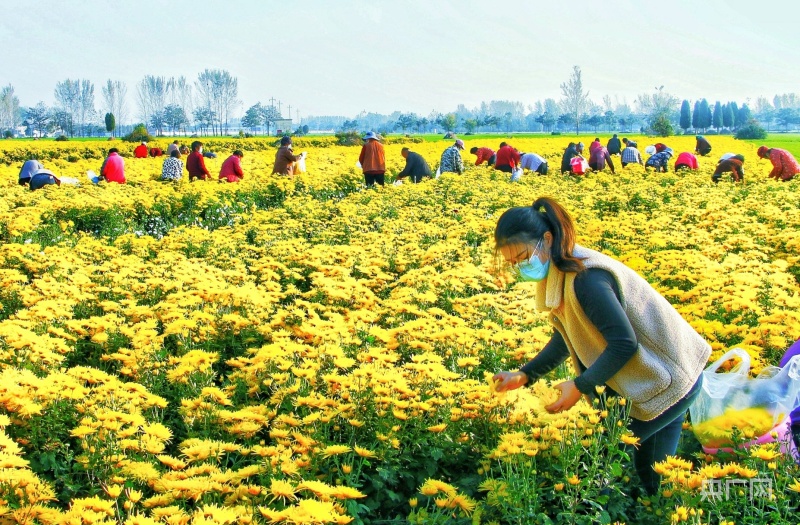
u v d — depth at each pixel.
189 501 3.18
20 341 4.70
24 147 41.81
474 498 3.45
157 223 13.08
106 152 40.69
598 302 3.08
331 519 2.64
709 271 6.92
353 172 21.20
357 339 5.06
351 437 3.67
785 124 191.38
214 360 4.62
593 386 3.08
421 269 7.40
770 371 3.60
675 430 3.38
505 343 5.01
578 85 151.38
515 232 3.11
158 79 163.25
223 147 49.84
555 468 3.19
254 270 7.98
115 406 3.85
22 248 8.42
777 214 11.00
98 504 2.80
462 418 3.85
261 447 3.39
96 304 6.84
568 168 21.14
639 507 3.31
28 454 3.76
